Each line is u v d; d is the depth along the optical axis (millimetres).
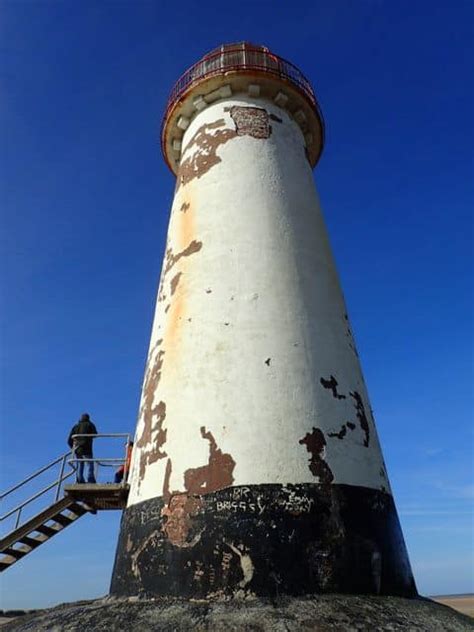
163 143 13250
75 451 12680
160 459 8250
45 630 7137
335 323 9641
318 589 6883
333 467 7879
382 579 7398
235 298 9078
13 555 12289
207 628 6051
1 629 8430
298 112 12328
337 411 8508
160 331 9789
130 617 6645
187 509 7535
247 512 7266
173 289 9961
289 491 7438
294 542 7105
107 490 11969
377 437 9250
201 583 6938
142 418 9164
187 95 12133
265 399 8125
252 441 7781
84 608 7543
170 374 8945
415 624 6508
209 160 11023
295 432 7938
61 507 12102
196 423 8164
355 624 6172
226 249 9641
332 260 10852
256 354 8500
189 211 10641
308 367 8633
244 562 6941
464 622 7262
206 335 8891
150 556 7516
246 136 11172
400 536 8352
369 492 8062
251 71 11719
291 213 10398
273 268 9438
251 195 10250
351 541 7410
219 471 7637
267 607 6367
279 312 8977
